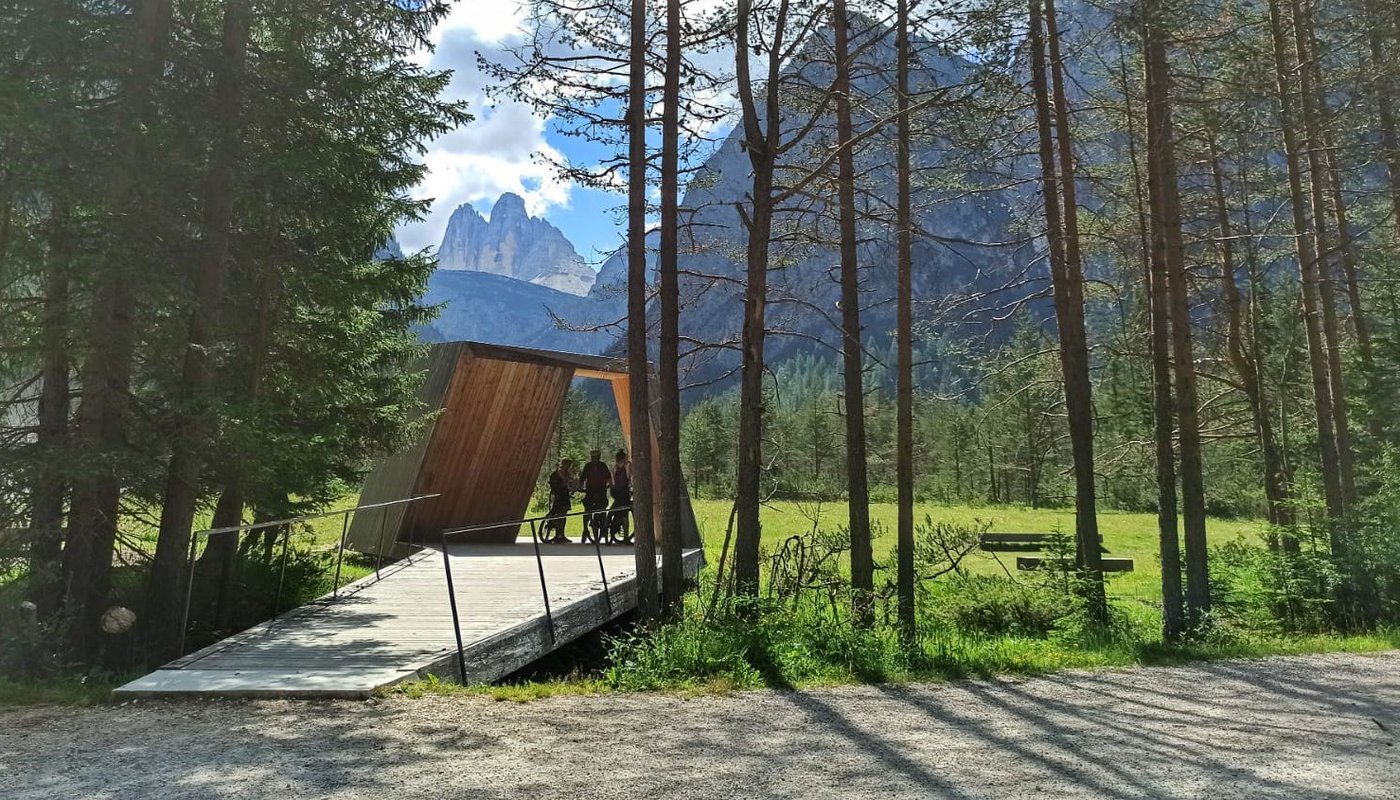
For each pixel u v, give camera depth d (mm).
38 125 6770
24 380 8586
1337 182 15695
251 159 8625
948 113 10141
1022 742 5289
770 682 7266
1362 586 12359
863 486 11383
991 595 12266
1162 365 11836
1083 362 13094
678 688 6883
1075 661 8828
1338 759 4980
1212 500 30234
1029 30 11727
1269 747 5258
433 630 8469
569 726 5473
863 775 4496
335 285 9977
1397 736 5609
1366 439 17891
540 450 18141
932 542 14914
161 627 8383
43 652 7230
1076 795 4223
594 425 64750
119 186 7547
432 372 15992
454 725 5406
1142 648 9797
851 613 10180
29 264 7555
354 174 9469
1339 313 21031
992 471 49844
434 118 10578
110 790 4016
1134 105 13734
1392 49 13367
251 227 9586
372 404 12086
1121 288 15812
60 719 5406
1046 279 13227
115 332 8000
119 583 10148
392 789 4078
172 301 8258
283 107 8773
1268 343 20406
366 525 16547
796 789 4230
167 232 8000
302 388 11031
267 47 10586
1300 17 13398
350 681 6316
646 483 10352
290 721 5414
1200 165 15711
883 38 10258
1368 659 9172
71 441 7781
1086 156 14695
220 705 5836
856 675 7684
